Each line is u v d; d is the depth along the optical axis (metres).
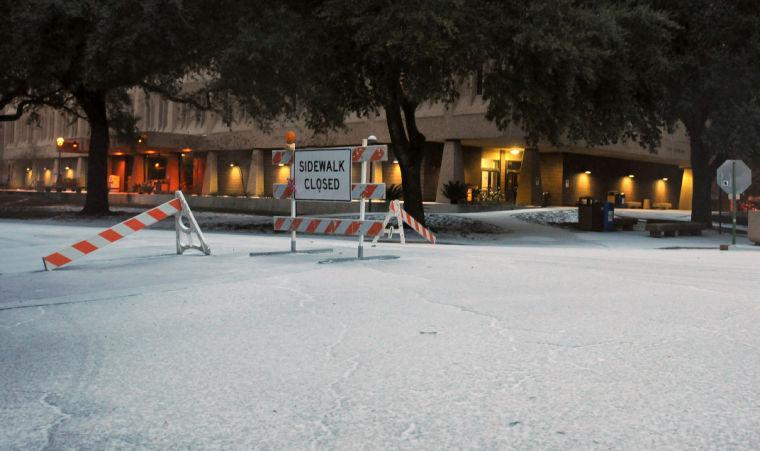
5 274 10.60
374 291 8.65
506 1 20.72
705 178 33.22
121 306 7.60
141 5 20.98
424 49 19.27
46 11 24.41
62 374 4.79
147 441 3.46
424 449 3.32
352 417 3.81
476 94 41.72
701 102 31.00
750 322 6.68
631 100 24.44
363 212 12.55
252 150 54.06
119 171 67.69
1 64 27.89
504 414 3.85
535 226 30.70
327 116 26.39
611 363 5.02
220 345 5.68
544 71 21.19
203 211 44.72
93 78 25.88
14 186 80.31
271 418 3.80
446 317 6.89
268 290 8.71
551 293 8.57
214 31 22.20
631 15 22.31
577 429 3.60
